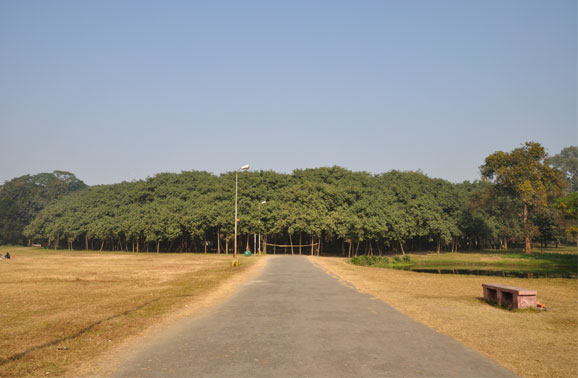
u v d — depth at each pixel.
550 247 96.19
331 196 72.69
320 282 21.86
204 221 71.50
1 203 117.88
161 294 16.72
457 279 24.53
